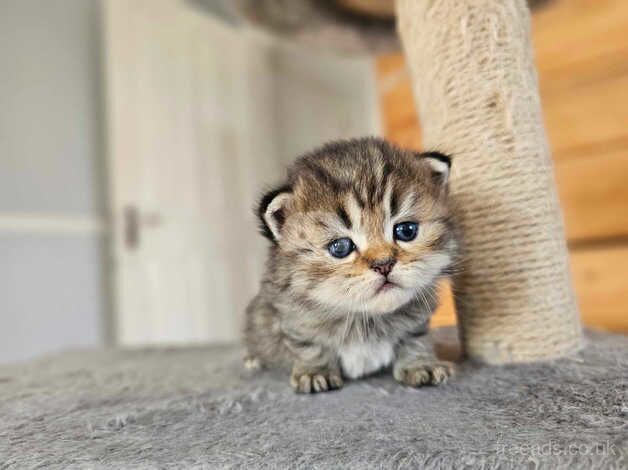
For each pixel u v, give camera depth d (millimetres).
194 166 602
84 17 543
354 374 203
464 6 196
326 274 179
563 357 194
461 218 203
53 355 335
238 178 660
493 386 172
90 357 319
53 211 493
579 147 406
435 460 120
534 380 173
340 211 179
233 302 626
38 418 180
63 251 496
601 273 394
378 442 134
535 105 199
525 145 194
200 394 198
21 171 473
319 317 190
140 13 559
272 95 732
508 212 194
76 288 502
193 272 583
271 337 217
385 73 472
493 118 195
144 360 300
